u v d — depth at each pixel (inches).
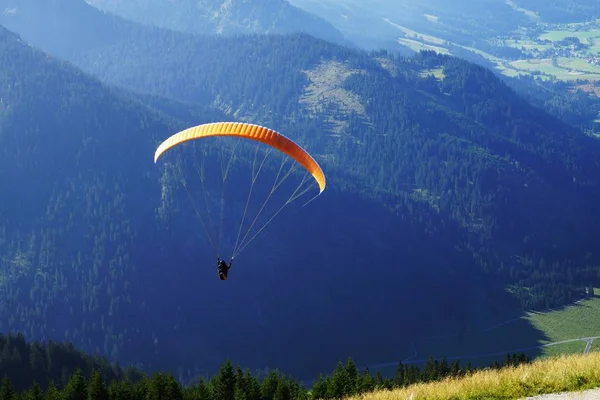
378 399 1101.7
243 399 2329.0
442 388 1014.4
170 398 2389.3
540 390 936.3
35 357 3892.7
